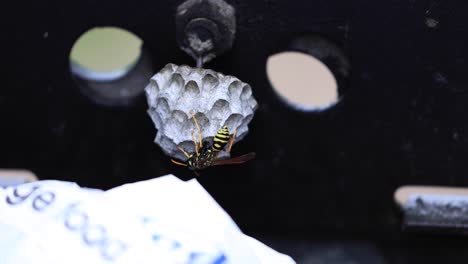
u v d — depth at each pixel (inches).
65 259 13.1
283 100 16.2
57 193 13.6
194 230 13.5
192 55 15.5
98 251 13.2
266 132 16.4
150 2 15.4
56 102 16.3
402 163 16.4
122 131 16.5
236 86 15.6
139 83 16.4
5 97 16.2
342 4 15.3
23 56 15.9
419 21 15.4
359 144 16.3
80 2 15.5
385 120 16.1
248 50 15.7
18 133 16.5
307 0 15.3
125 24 15.6
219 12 15.2
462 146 16.2
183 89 15.4
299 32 15.5
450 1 15.2
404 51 15.6
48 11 15.6
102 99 16.3
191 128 15.5
